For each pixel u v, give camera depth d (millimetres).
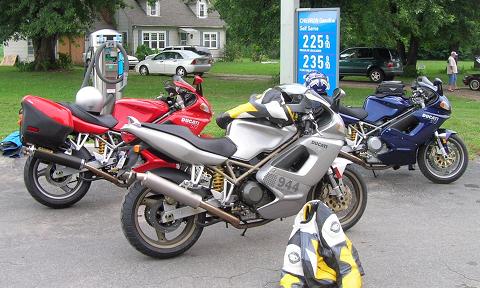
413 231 6215
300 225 4676
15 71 33531
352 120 7945
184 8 58469
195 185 5195
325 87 6773
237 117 5445
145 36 55125
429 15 21781
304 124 5480
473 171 9023
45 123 6188
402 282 4887
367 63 29953
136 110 6938
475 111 16469
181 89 6938
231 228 6254
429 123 7910
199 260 5332
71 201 6840
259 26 24156
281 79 10117
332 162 5637
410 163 8094
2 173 8391
